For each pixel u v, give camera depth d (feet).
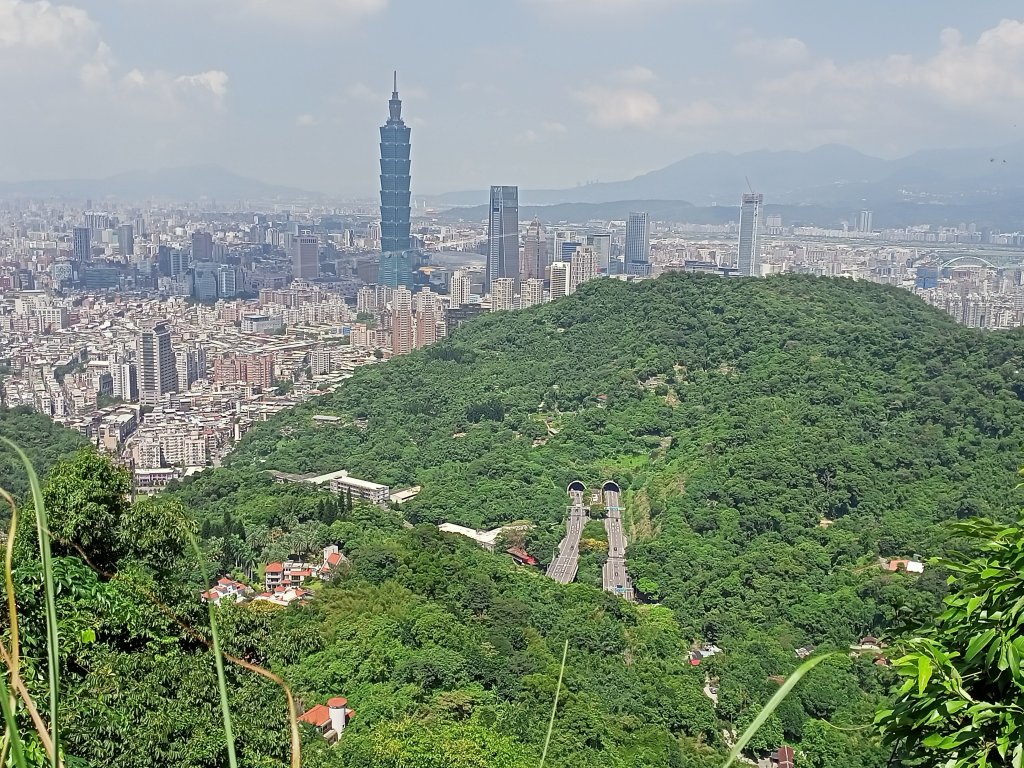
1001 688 21.98
